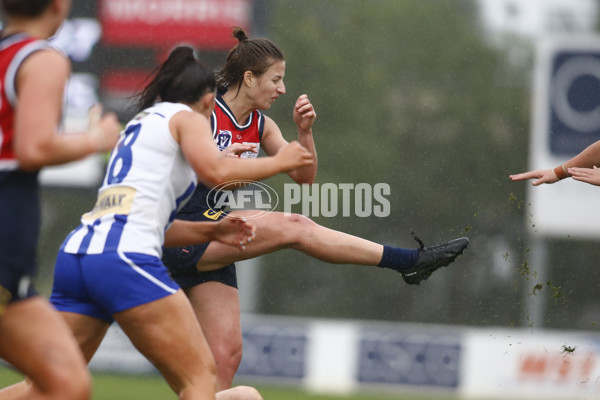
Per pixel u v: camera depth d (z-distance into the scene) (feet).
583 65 148.87
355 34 194.29
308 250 49.57
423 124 185.88
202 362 38.29
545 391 119.85
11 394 42.16
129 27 133.39
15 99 32.24
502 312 156.15
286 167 38.52
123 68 132.77
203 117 39.32
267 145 51.90
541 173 52.75
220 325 49.62
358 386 124.36
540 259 152.25
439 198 165.17
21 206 32.78
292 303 176.45
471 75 199.41
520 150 178.09
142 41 133.39
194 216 49.70
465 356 122.52
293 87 180.55
